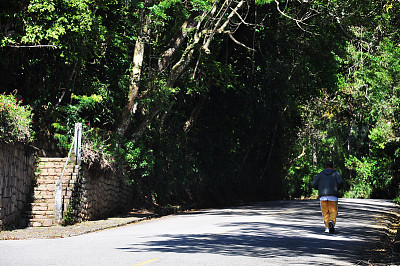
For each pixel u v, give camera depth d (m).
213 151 37.75
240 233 14.77
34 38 19.31
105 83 25.86
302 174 61.97
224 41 33.81
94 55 24.81
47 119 22.14
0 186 16.14
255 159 45.47
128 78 25.53
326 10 28.64
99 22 22.02
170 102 29.42
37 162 19.91
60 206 18.00
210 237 13.62
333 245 12.87
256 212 25.41
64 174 19.38
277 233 15.10
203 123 36.00
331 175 16.25
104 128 26.52
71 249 11.16
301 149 65.75
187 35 28.38
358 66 40.31
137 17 25.64
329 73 37.34
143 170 27.39
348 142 64.88
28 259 9.55
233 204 37.38
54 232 15.86
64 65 23.36
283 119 46.22
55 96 23.55
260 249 11.45
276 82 37.66
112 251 10.77
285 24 34.16
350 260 10.50
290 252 11.17
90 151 20.75
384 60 35.94
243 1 27.61
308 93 40.09
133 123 27.78
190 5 28.38
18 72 22.72
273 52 35.97
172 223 19.22
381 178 51.00
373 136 44.47
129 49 27.59
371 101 42.41
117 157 23.89
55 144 22.66
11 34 20.27
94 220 21.11
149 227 17.77
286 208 28.50
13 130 17.08
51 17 19.17
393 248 12.20
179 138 32.78
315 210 26.31
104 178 22.75
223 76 31.84
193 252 10.65
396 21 22.83
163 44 28.19
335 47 35.56
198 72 30.28
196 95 34.25
